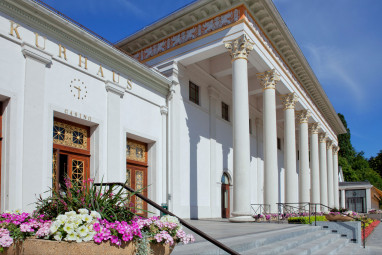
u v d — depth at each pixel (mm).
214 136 18672
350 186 45906
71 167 10727
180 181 15242
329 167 32938
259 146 24359
